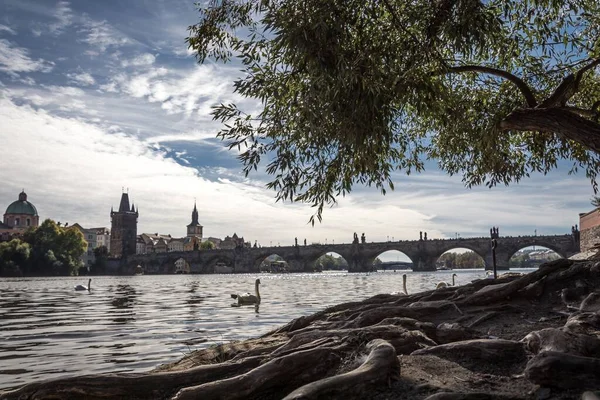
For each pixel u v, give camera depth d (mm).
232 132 8227
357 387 4637
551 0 9055
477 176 11656
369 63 6855
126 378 5477
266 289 54219
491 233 18797
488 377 5152
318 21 6688
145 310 27500
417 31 7746
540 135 11023
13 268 149125
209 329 17797
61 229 169375
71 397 5328
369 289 51500
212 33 8992
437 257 155250
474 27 6789
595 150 7824
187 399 4875
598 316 6297
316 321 9227
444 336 7027
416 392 4695
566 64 10508
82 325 19969
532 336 5445
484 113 10539
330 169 8055
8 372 10664
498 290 8562
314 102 6863
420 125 11445
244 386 5047
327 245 171750
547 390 4457
